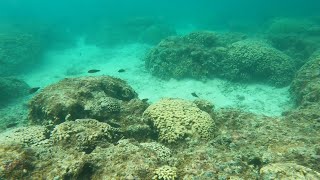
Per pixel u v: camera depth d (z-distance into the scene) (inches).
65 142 198.2
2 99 548.4
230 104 513.3
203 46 681.6
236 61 599.2
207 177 156.9
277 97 525.0
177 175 162.2
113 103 289.4
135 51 934.4
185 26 1430.9
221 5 2154.3
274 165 162.2
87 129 210.2
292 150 194.7
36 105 298.2
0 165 147.3
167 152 209.3
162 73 647.1
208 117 275.6
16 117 478.6
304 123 256.5
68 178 153.6
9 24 1175.6
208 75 619.2
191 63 627.8
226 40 739.4
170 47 675.4
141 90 597.0
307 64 502.9
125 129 254.5
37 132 222.7
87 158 169.8
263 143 216.8
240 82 595.2
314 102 350.6
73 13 2034.9
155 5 2277.3
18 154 156.9
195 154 186.2
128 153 177.0
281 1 2114.9
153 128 269.1
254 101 518.9
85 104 285.1
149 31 1047.0
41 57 879.7
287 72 570.6
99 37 1114.7
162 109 275.9
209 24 1432.1
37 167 154.9
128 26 1145.4
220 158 179.3
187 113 271.1
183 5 2244.1
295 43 744.3
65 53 959.6
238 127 274.7
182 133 250.4
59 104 275.0
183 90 580.1
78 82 321.4
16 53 762.2
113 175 158.4
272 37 810.2
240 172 162.6
